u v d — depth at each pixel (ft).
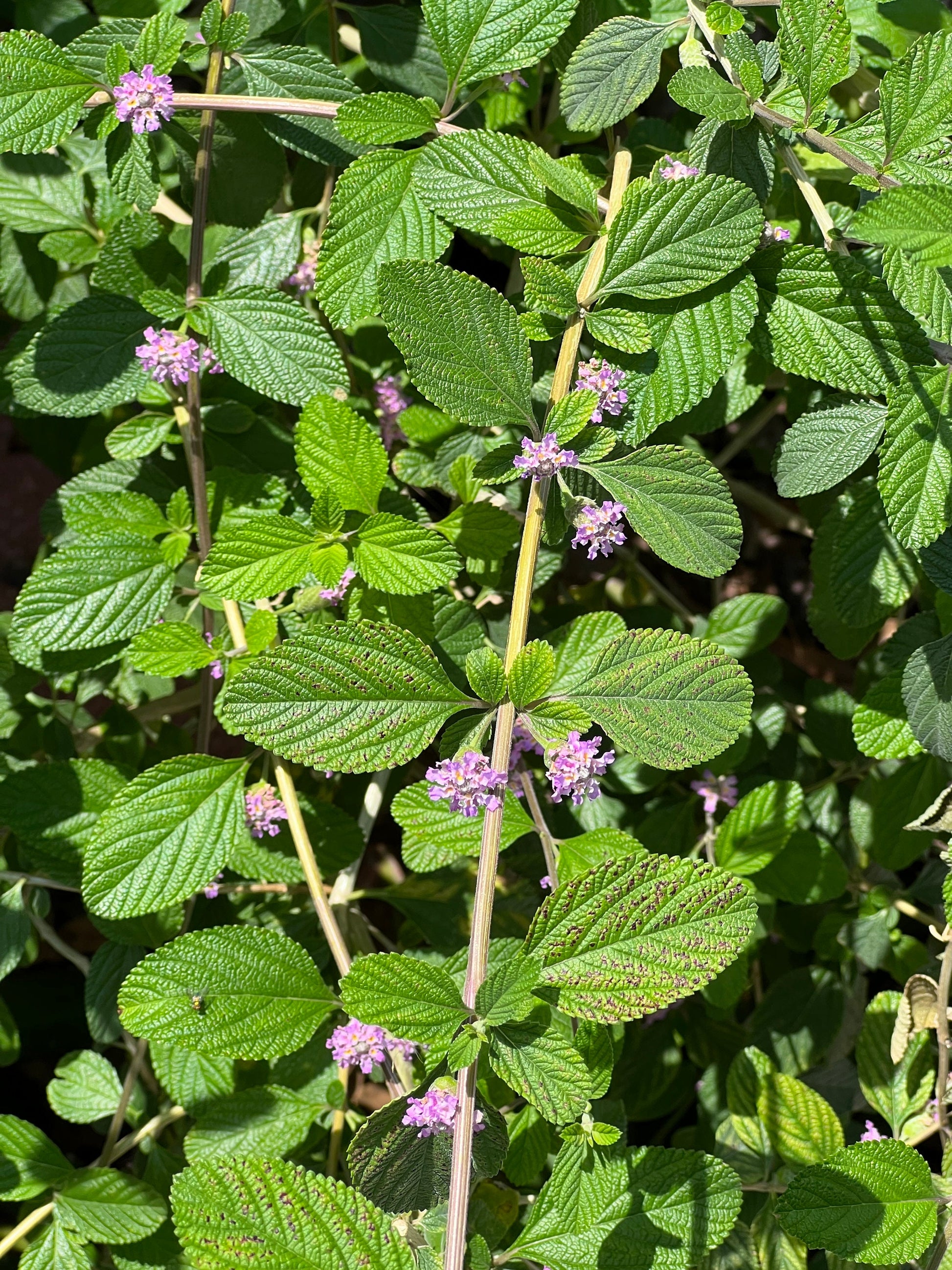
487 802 0.82
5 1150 1.10
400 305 0.87
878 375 0.95
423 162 1.00
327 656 0.83
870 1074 1.09
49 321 1.17
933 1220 0.94
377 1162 0.84
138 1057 1.20
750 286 0.95
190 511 1.14
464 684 1.13
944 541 0.98
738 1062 1.13
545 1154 1.07
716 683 0.85
